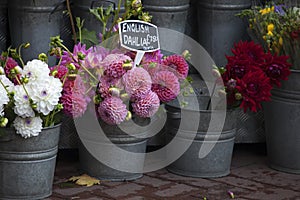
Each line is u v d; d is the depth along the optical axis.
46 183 3.70
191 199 3.80
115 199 3.75
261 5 4.59
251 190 3.98
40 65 3.50
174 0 4.52
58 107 3.54
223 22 4.70
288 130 4.26
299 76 4.13
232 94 4.03
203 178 4.16
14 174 3.60
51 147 3.66
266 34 4.22
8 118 3.51
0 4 4.48
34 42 4.32
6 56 3.74
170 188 3.96
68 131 4.31
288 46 4.20
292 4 4.43
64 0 4.07
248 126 4.59
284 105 4.24
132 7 3.93
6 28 4.57
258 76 3.97
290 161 4.31
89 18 4.38
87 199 3.73
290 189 4.02
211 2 4.66
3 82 3.50
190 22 5.00
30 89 3.47
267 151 4.47
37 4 4.24
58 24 4.42
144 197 3.80
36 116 3.53
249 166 4.45
